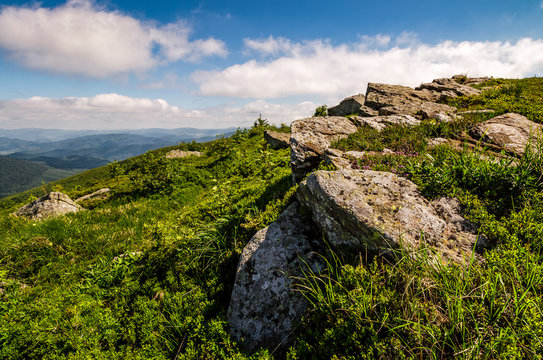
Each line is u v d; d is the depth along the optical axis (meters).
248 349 3.87
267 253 4.64
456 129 7.70
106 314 4.80
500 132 6.94
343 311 3.17
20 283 6.65
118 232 9.50
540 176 4.17
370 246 3.69
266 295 4.21
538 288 2.75
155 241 6.50
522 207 3.96
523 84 17.58
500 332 2.33
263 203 8.06
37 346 4.30
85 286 5.95
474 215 3.85
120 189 16.44
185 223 8.62
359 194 4.30
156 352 4.09
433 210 4.09
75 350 4.21
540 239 3.29
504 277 2.88
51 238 8.91
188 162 24.42
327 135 9.16
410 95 16.45
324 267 4.20
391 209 3.99
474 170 4.50
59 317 4.85
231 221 6.66
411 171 5.16
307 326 3.52
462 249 3.39
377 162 6.45
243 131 29.09
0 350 4.12
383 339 2.72
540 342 2.16
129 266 6.33
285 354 3.63
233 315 4.23
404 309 2.85
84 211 12.34
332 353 2.97
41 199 13.33
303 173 8.15
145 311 4.84
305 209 4.96
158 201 13.30
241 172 15.48
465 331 2.57
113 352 4.14
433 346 2.46
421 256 3.24
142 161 17.97
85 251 8.33
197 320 4.34
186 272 5.66
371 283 3.11
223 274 5.36
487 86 19.50
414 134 7.95
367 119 10.41
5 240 8.94
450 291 2.83
